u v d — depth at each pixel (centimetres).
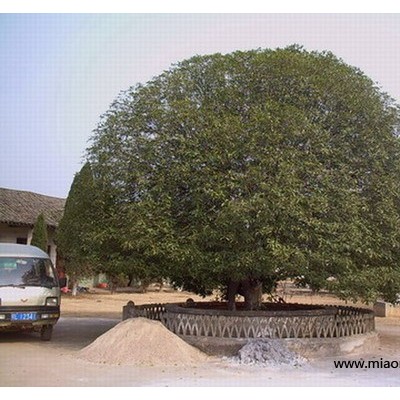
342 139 1181
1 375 907
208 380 907
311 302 2670
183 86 1245
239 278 1212
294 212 1043
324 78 1211
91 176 1275
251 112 1141
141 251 1215
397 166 1216
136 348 1052
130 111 1260
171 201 1155
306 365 1063
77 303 2480
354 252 1144
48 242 2812
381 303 2234
